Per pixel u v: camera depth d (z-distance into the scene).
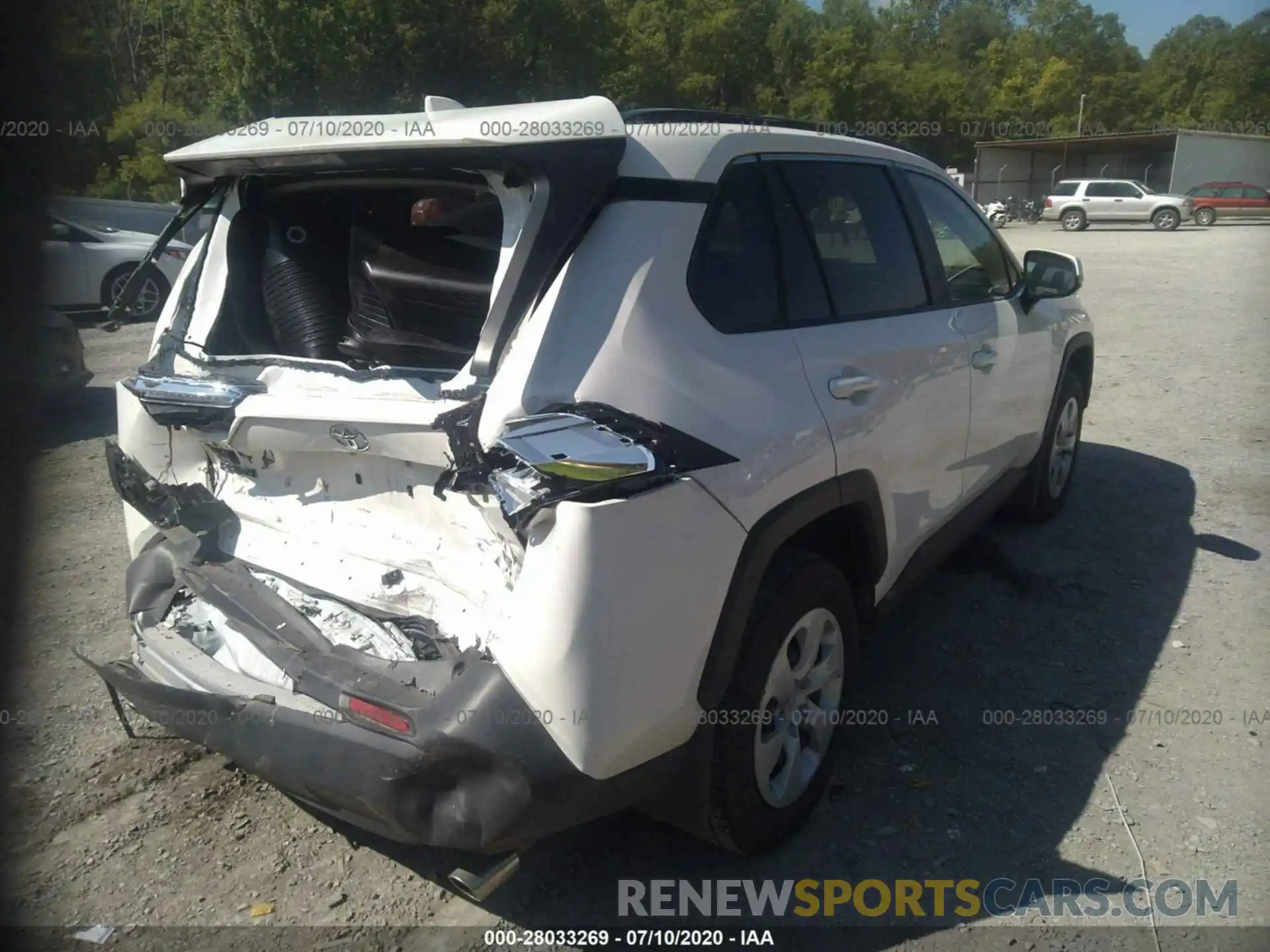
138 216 14.91
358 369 2.87
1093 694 3.81
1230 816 3.12
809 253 3.11
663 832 3.12
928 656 4.11
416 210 2.80
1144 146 41.66
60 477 6.69
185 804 3.27
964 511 4.07
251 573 2.90
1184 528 5.41
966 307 3.95
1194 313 12.74
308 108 29.11
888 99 46.59
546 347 2.36
